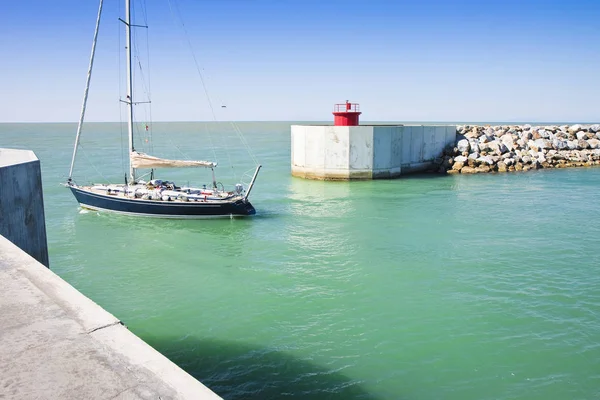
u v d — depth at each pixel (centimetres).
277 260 1733
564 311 1269
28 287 512
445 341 1117
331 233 2102
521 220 2288
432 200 2827
